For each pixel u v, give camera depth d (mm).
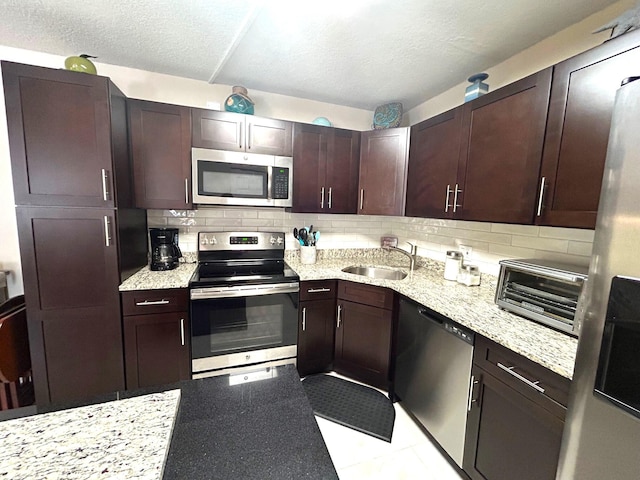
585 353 765
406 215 2193
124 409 653
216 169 1996
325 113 2582
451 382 1433
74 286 1609
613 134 692
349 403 1930
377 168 2311
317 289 2127
